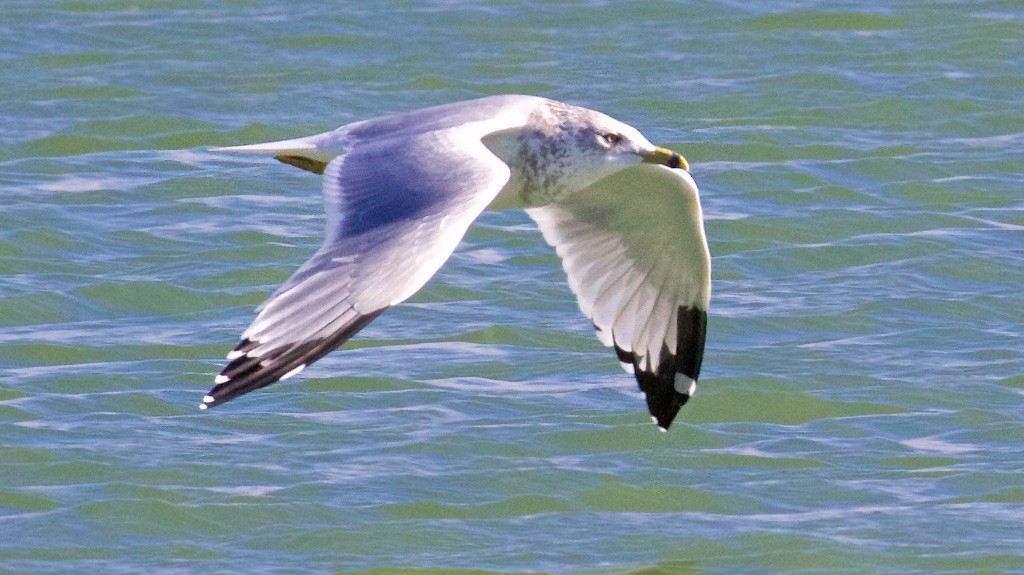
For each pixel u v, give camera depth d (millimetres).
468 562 11539
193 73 23797
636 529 12055
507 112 10055
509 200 10398
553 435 13547
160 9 26672
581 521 12219
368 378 14688
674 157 10219
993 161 20859
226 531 12000
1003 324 16172
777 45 25125
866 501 12523
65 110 22344
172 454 13141
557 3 26891
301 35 25375
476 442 13383
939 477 12891
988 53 24797
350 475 12828
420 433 13555
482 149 8906
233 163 20688
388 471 12891
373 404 14195
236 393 7535
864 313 16328
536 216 10891
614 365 15055
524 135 10164
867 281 17219
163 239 18172
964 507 12375
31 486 12602
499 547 11781
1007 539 11844
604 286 10875
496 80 23625
